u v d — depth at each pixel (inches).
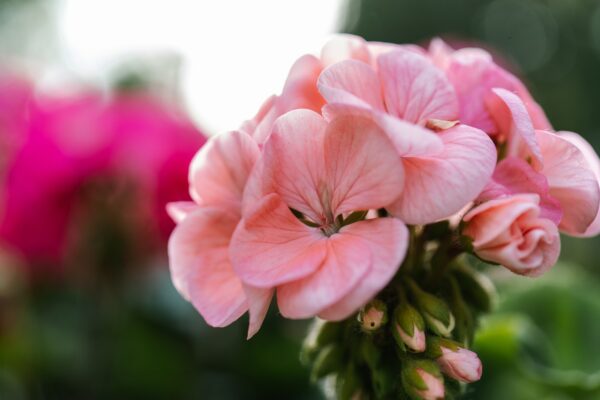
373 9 50.5
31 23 71.4
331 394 10.7
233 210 9.7
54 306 19.2
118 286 16.7
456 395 9.6
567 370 14.9
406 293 9.4
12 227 16.5
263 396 18.3
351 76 9.0
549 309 15.6
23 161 16.3
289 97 9.3
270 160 8.7
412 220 8.6
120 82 22.9
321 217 9.1
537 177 8.9
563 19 51.3
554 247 8.8
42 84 18.5
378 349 9.6
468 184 8.4
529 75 51.1
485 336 14.2
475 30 52.2
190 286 9.4
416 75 9.2
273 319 18.7
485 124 9.6
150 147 16.1
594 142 46.3
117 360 17.2
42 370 18.3
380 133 8.5
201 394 17.6
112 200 16.3
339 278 8.3
